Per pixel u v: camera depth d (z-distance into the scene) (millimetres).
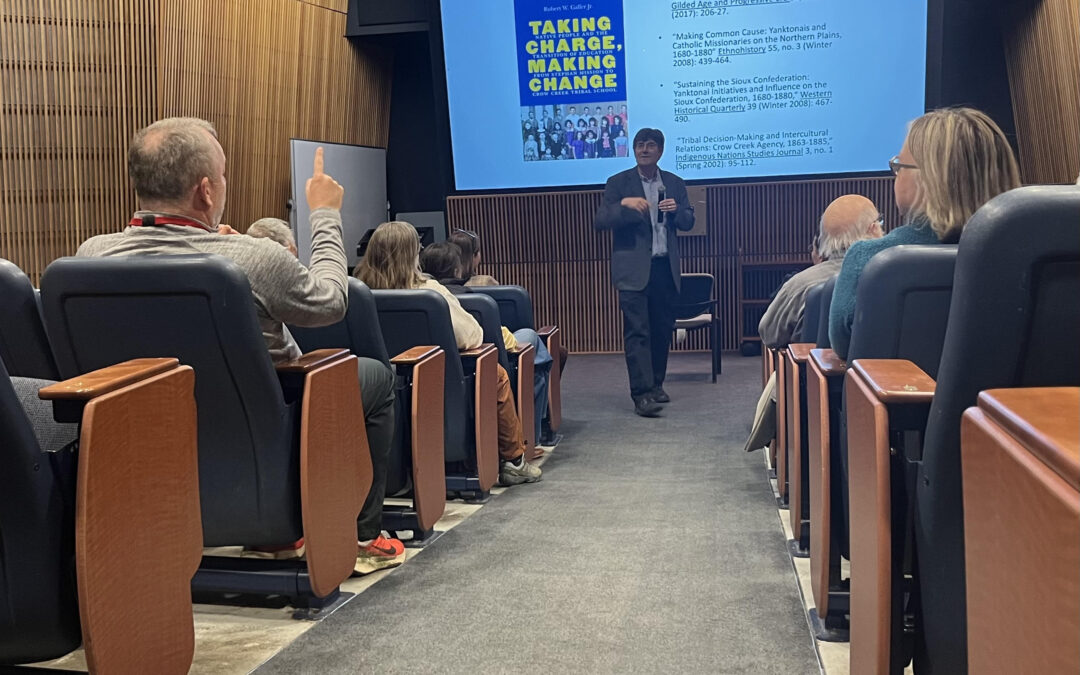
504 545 3154
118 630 1565
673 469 4594
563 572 2793
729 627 2285
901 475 1416
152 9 7355
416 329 3461
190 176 2270
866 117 8508
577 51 8852
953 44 9195
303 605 2451
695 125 8789
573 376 8195
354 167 9539
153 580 1679
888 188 8586
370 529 2873
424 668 2066
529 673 2029
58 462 1486
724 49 8602
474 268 5621
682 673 2014
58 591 1483
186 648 1808
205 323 2061
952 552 1241
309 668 2078
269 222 3746
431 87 10406
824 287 2568
